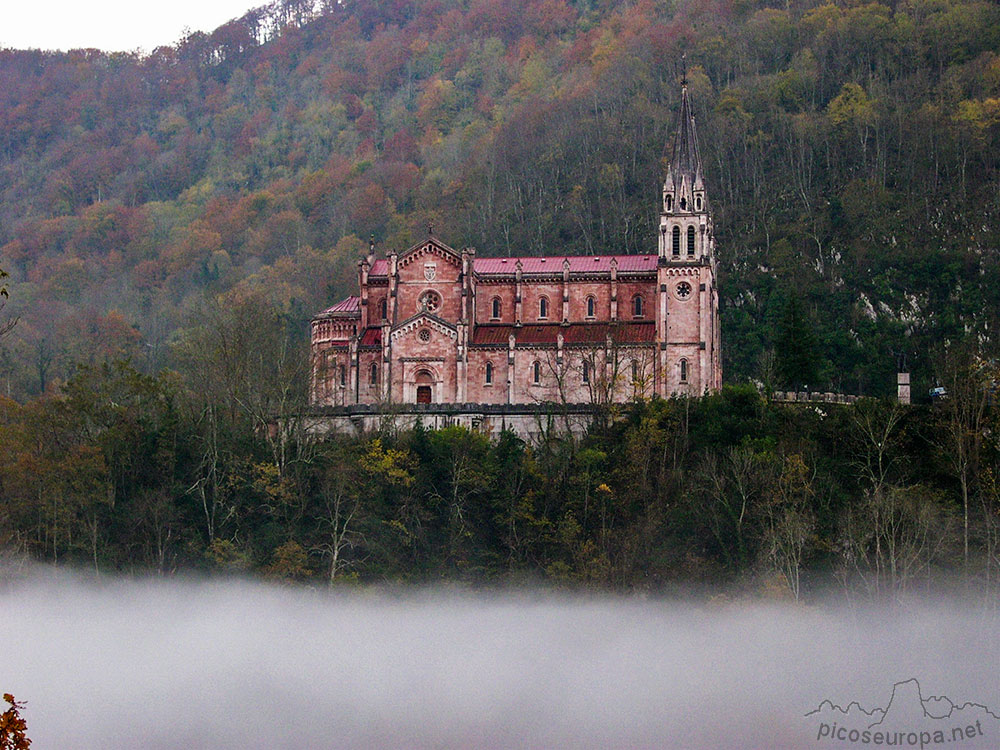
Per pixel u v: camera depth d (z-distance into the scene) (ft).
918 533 644.27
